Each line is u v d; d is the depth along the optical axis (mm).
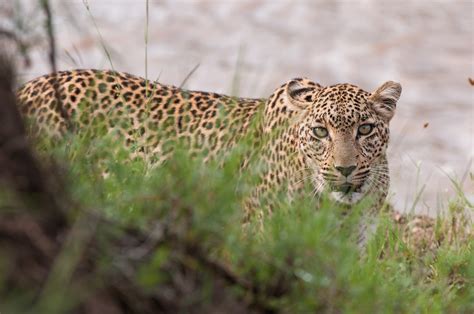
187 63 28109
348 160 11594
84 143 9195
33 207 6480
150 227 7227
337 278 7910
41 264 6344
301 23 31688
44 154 8406
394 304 8992
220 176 8133
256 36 30641
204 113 12883
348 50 29750
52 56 7441
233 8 32844
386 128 12250
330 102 11906
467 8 33156
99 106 12922
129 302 6652
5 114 6543
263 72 27922
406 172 20547
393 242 12039
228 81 27141
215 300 7211
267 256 7812
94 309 6363
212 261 7277
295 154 12062
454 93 27391
